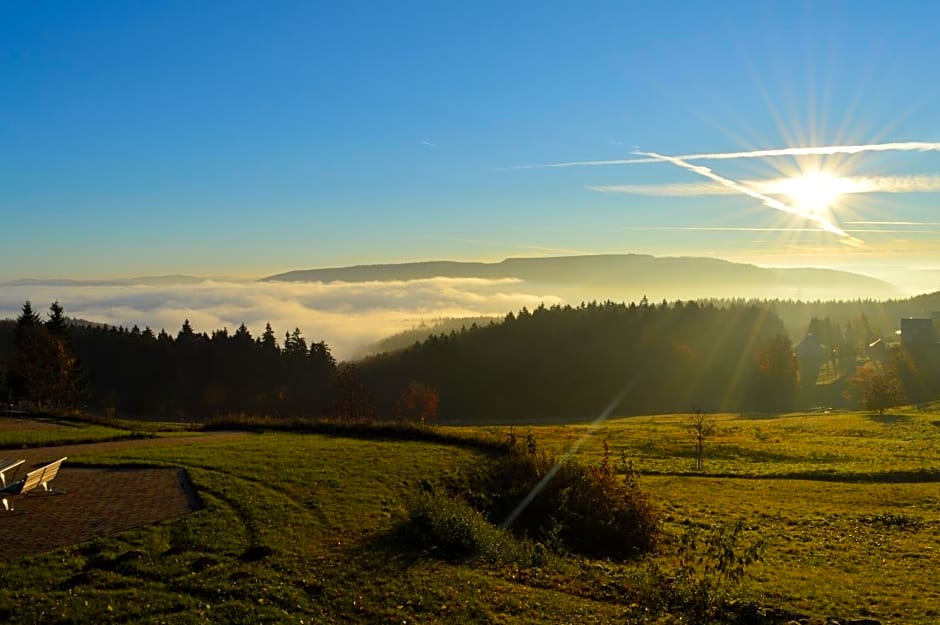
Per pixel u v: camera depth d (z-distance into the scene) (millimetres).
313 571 15992
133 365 129375
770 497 36906
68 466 26688
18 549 16438
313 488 24031
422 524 19594
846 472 45375
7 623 12664
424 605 14531
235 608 13664
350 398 81312
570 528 24797
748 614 15961
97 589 14266
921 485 41438
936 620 16516
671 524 29250
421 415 114000
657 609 15609
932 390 124938
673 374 148625
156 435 37719
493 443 34688
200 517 19422
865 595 18562
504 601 15102
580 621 14398
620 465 47594
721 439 71938
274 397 127750
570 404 136000
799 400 135875
